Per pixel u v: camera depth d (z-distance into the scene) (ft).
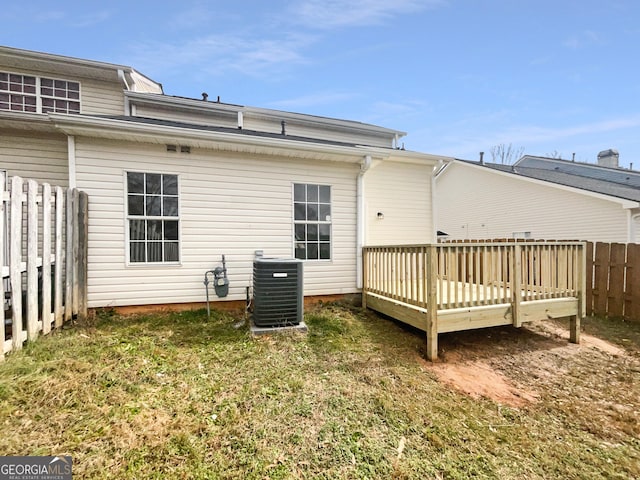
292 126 33.12
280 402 8.64
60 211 12.84
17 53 20.85
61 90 23.16
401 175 22.90
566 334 16.08
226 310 17.31
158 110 27.76
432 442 7.35
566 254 15.26
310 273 19.11
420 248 13.38
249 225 17.98
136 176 16.12
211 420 7.68
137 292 15.94
